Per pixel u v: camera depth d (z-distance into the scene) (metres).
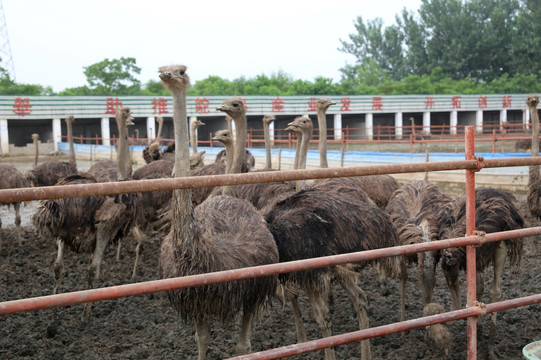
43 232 6.25
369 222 4.62
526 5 66.31
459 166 3.43
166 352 5.23
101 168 10.36
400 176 15.45
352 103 39.78
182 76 3.71
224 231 4.19
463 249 4.96
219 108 5.89
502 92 57.53
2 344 5.44
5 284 7.47
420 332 5.58
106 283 7.58
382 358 5.04
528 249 8.60
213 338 5.57
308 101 38.41
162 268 4.03
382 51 78.19
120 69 49.62
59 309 6.50
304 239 4.39
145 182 2.68
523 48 63.41
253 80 54.69
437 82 61.28
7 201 2.43
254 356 2.88
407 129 45.12
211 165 9.13
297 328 5.12
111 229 6.26
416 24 72.31
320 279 4.40
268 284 4.16
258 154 21.27
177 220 3.69
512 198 5.68
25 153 32.97
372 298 6.69
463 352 5.00
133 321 6.05
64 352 5.27
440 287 6.96
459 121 47.59
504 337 5.33
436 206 5.55
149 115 35.12
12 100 32.31
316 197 4.64
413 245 3.30
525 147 21.56
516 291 6.66
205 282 2.75
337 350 5.29
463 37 66.31
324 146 9.23
